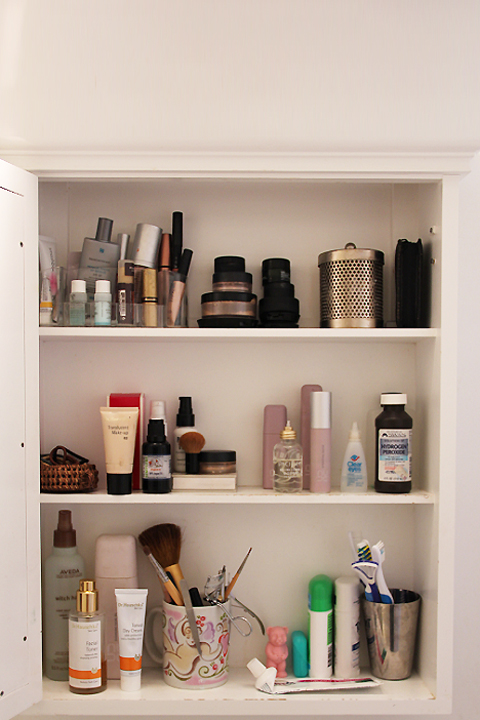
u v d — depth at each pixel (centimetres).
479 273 117
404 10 96
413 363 115
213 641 102
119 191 115
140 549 113
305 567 114
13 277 93
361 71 96
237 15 95
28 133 96
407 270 106
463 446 116
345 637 106
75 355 115
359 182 102
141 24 96
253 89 96
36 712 97
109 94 96
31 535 96
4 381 91
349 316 104
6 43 96
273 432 110
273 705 98
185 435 106
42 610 110
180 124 96
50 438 114
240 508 114
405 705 98
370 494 103
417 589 111
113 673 106
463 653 114
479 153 118
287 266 109
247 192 116
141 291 105
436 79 96
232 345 115
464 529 115
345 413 115
